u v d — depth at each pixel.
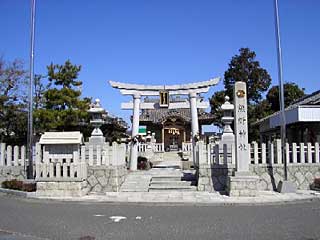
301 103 25.09
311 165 16.78
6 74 23.75
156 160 31.62
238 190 14.42
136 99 23.30
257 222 9.42
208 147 16.41
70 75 27.89
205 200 13.49
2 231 8.45
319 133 21.27
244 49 42.38
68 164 14.44
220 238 7.72
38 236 8.01
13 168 16.80
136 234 8.17
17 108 23.22
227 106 19.25
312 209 11.55
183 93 23.45
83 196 14.57
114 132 33.25
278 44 16.31
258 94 41.31
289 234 7.95
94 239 7.75
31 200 13.62
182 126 41.50
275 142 16.88
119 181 16.47
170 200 13.53
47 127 25.73
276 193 15.26
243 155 14.79
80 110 26.66
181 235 8.05
